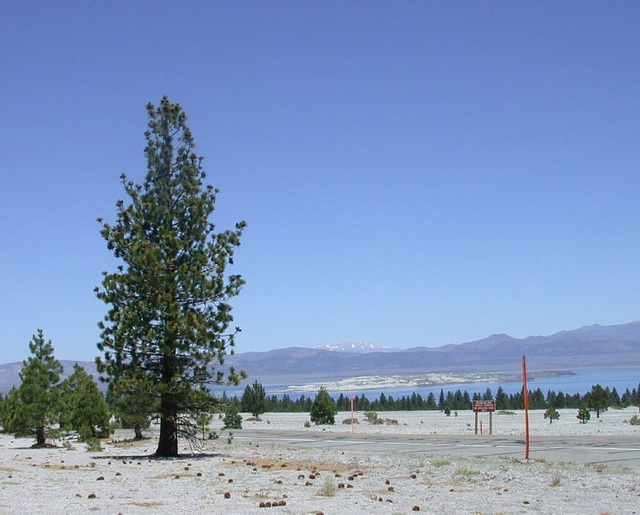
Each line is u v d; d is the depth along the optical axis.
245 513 12.52
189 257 28.05
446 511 12.72
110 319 26.98
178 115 29.27
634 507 13.14
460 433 43.31
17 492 15.97
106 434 45.03
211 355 26.78
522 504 13.61
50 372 37.53
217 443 37.53
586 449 27.72
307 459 26.23
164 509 13.11
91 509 13.07
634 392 127.00
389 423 61.38
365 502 14.02
